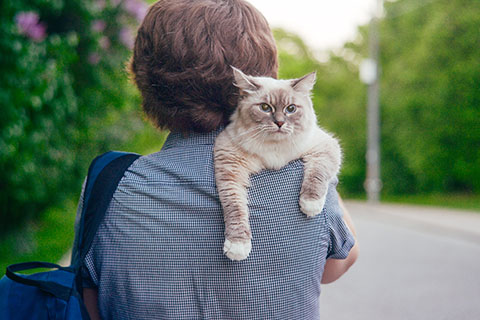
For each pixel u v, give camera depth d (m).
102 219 1.45
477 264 7.78
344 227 1.53
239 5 1.62
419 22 25.67
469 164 22.83
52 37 5.99
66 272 1.48
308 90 2.05
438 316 5.25
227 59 1.55
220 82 1.54
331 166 1.74
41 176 6.85
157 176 1.47
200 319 1.39
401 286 6.44
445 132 23.12
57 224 10.51
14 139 5.54
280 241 1.42
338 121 32.41
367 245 9.72
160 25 1.56
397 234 11.34
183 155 1.52
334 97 34.47
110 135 8.88
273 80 2.00
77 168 8.34
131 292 1.42
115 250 1.43
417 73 23.77
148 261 1.41
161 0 1.62
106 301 1.46
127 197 1.45
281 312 1.41
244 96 1.77
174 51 1.52
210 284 1.39
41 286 1.42
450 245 9.66
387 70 27.59
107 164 1.53
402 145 25.22
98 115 8.03
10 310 1.44
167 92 1.54
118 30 7.22
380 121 28.56
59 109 6.47
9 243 7.08
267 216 1.43
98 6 6.76
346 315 5.28
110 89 7.55
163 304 1.40
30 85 5.74
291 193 1.47
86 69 7.11
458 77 22.25
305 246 1.44
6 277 1.51
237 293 1.39
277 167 1.53
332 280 1.68
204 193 1.45
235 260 1.38
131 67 1.76
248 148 1.61
